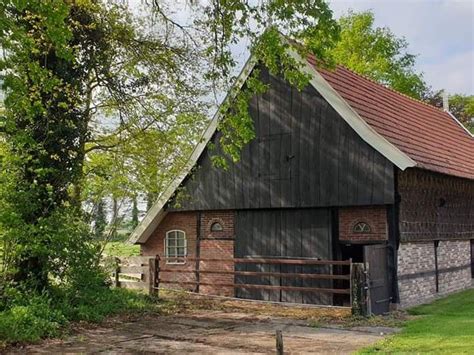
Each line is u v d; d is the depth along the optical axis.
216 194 18.39
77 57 14.77
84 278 14.05
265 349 10.29
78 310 13.30
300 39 12.10
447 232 18.06
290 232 16.78
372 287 13.73
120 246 20.92
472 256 20.95
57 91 14.10
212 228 18.89
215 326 12.85
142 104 17.23
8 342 10.73
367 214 15.25
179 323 13.30
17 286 13.07
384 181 14.74
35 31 13.02
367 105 16.98
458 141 22.62
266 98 17.25
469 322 12.09
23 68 11.48
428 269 16.67
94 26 15.13
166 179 18.86
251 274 15.64
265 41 11.91
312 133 16.23
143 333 12.05
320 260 14.86
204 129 18.33
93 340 11.34
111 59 16.31
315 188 16.05
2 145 13.60
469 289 19.28
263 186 17.23
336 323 12.85
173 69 16.94
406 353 9.20
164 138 17.80
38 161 13.45
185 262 19.55
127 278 19.00
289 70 12.63
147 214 20.00
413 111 21.19
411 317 13.40
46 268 13.55
